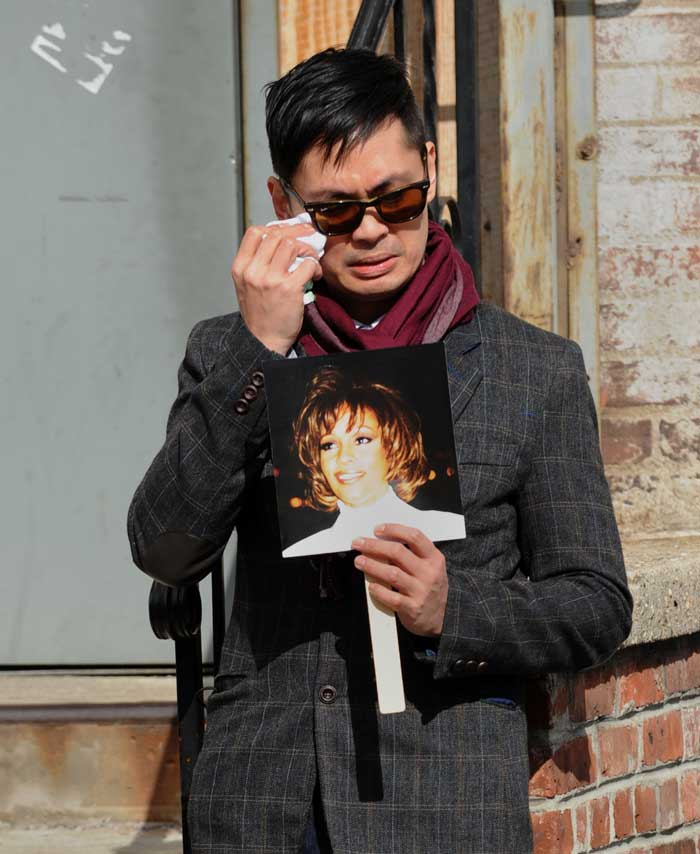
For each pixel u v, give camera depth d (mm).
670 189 13148
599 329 13234
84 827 11117
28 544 12312
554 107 12961
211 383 7012
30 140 12211
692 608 10219
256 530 7383
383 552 6629
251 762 7098
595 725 9516
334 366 6863
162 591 8227
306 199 7238
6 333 12297
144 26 12109
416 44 13562
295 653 7156
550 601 7047
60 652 12328
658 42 13055
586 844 9336
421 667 7059
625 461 13297
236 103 12148
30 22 12156
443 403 6832
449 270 7527
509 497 7359
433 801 6887
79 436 12305
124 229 12234
